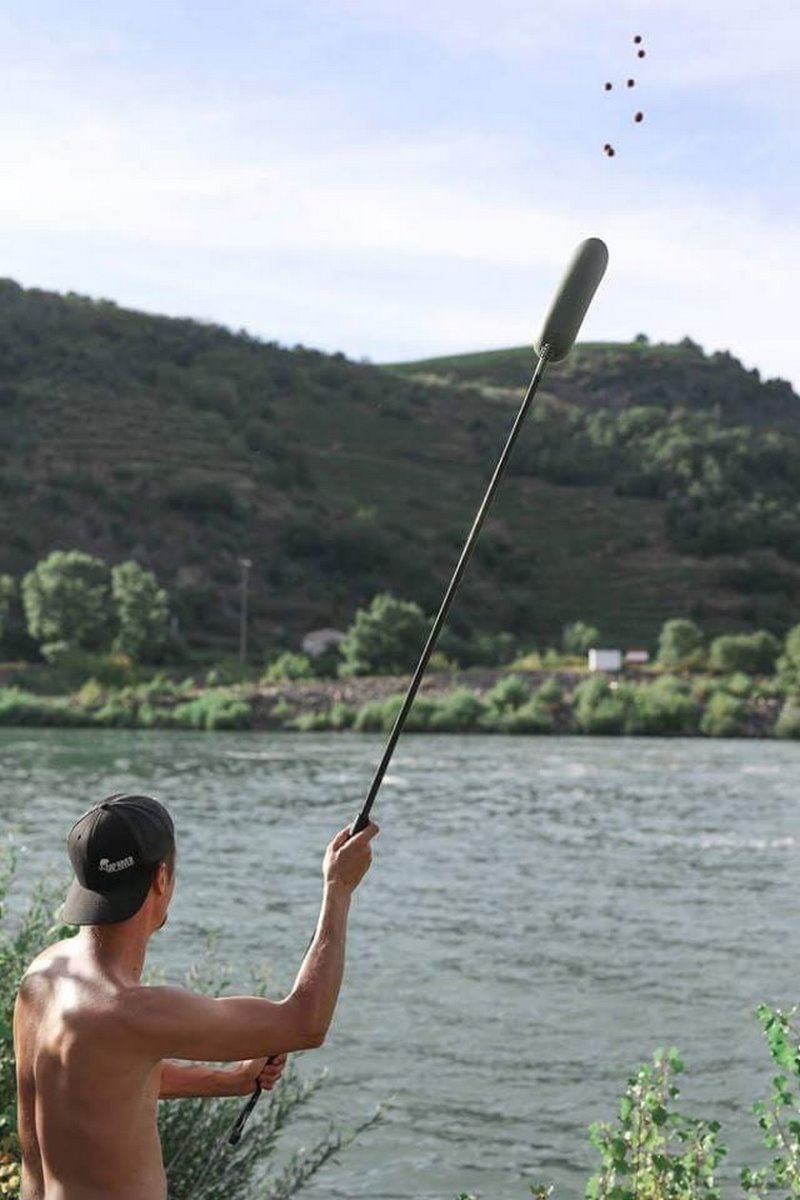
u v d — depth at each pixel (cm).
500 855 3294
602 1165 727
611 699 8088
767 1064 1602
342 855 376
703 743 7275
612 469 17362
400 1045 1669
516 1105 1459
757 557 14838
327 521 15038
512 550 15062
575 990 1955
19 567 13162
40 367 17412
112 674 9469
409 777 5234
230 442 16375
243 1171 789
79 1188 337
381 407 19162
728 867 3122
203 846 3369
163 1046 338
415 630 9900
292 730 8050
